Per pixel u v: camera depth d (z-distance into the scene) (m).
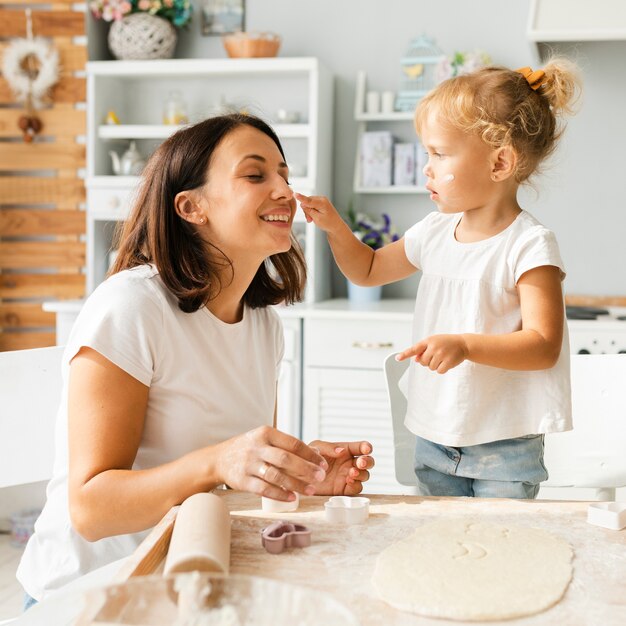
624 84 3.02
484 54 2.98
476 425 1.38
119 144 3.34
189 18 3.23
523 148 1.40
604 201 3.08
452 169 1.39
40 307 3.32
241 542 0.87
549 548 0.84
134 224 1.24
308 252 2.99
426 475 1.50
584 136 3.07
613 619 0.70
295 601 0.57
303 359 2.77
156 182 1.20
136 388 1.10
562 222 3.11
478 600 0.72
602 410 1.54
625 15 2.52
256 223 1.18
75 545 1.18
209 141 1.18
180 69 3.06
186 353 1.16
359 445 1.09
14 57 3.21
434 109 1.41
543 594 0.73
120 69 3.10
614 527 0.92
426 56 3.15
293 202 1.21
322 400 2.76
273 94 3.29
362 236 3.09
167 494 0.96
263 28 3.31
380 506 1.00
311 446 1.10
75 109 3.24
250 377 1.26
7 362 1.43
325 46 3.27
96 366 1.08
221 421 1.21
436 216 1.55
